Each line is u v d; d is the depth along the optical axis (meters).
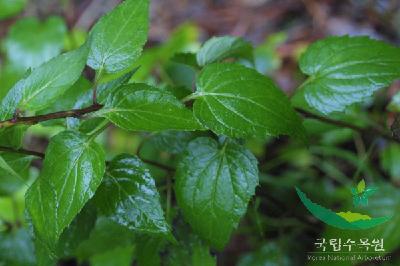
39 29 1.14
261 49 1.11
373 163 0.95
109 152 0.98
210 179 0.62
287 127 0.59
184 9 1.48
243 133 0.58
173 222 0.67
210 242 0.63
